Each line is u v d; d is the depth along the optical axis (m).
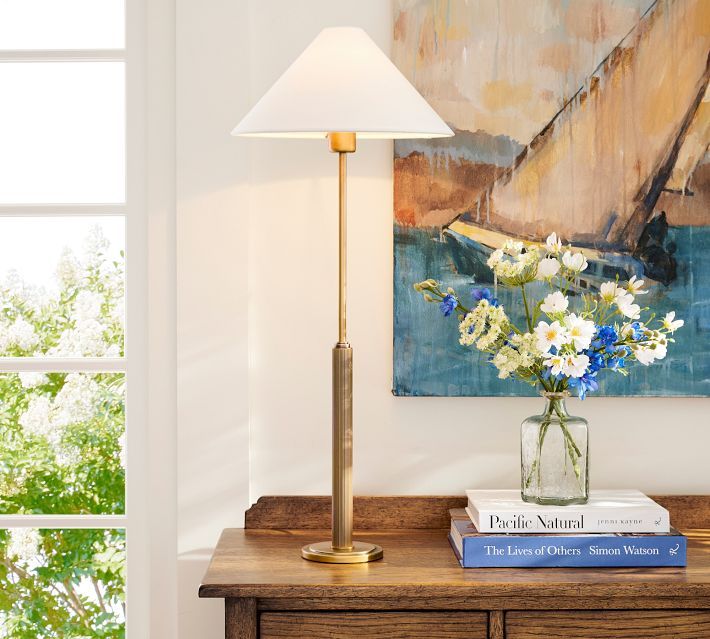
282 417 2.01
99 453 2.12
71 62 2.10
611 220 1.98
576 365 1.66
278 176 2.00
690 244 1.98
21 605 2.13
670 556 1.67
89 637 2.13
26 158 2.12
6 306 2.12
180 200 1.99
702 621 1.59
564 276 1.86
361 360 2.02
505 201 1.98
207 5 1.98
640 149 1.98
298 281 2.01
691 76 1.97
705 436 2.02
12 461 2.13
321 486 2.01
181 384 1.99
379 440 2.02
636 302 1.99
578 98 1.98
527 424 1.78
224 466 1.99
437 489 2.02
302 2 2.00
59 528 2.12
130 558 2.07
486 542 1.67
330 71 1.66
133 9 2.06
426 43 1.98
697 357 1.98
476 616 1.59
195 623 2.00
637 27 1.97
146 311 2.07
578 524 1.69
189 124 1.98
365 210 2.01
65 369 2.10
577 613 1.59
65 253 2.12
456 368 1.99
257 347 2.01
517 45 1.97
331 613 1.59
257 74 2.00
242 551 1.78
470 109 1.98
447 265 1.99
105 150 2.12
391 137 1.83
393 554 1.76
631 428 2.02
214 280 1.99
